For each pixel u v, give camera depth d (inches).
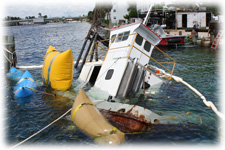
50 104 393.7
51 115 346.0
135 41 453.4
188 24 1744.6
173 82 510.6
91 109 297.9
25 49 1269.7
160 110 345.1
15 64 736.3
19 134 291.0
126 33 472.1
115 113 306.2
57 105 387.9
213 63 726.5
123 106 314.7
